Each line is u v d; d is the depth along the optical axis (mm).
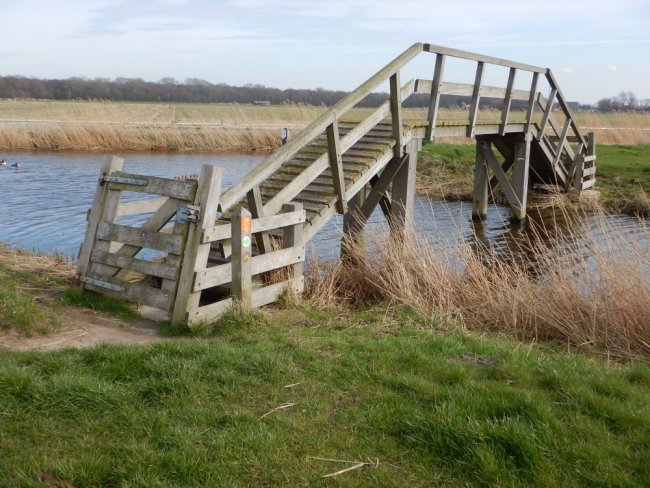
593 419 4312
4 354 5055
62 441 3775
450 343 5887
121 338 6121
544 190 18906
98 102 58250
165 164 27141
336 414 4301
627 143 33250
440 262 8391
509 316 7547
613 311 7023
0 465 3465
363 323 6914
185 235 6496
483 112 31703
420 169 23469
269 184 8750
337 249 12352
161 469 3514
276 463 3656
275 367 4934
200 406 4250
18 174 22578
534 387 4844
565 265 8625
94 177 22234
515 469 3666
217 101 71062
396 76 9680
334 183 8922
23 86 64000
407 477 3621
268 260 7203
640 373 5363
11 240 12844
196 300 6473
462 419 4039
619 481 3562
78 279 7293
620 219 16422
